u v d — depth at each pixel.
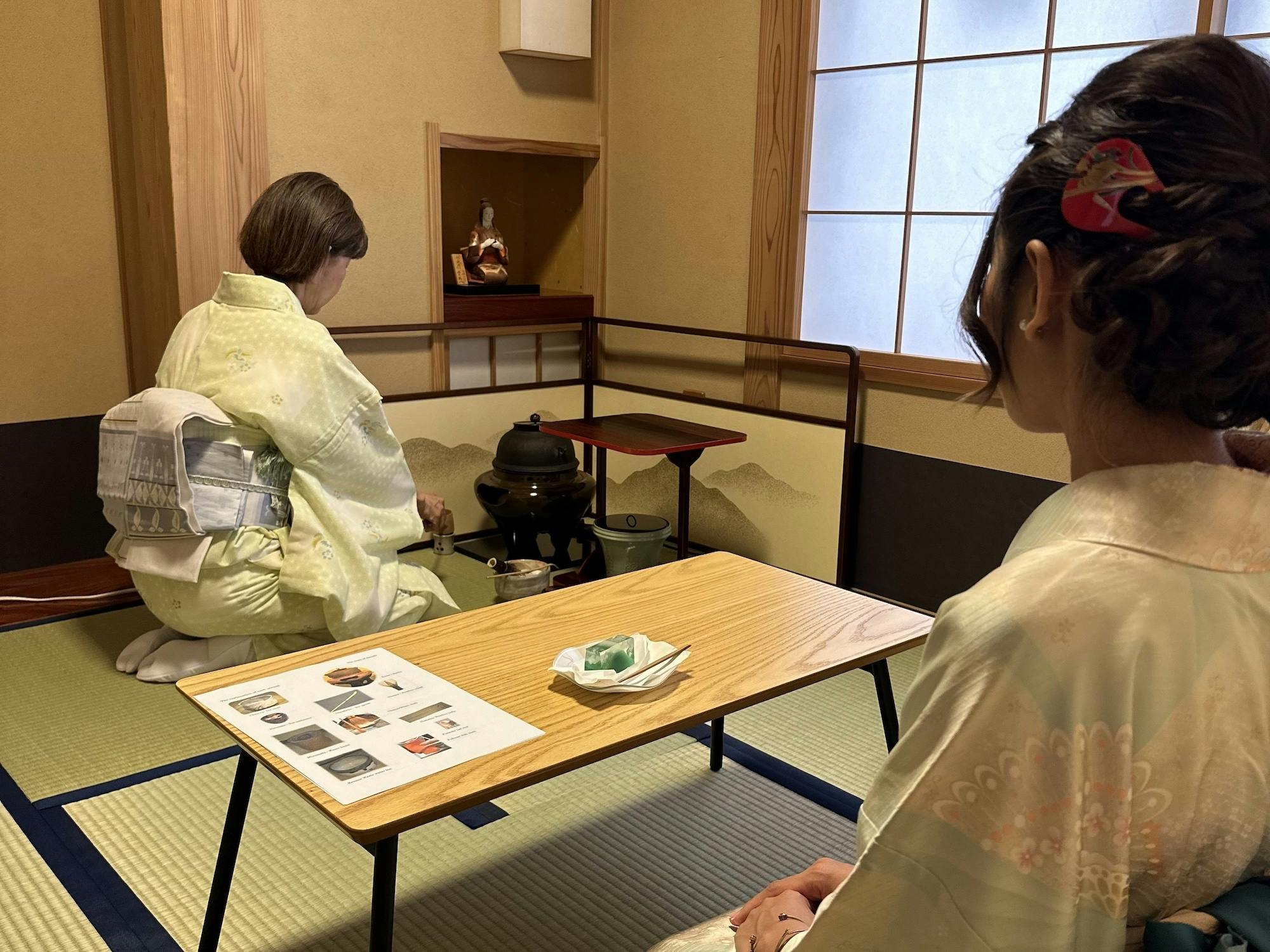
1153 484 0.58
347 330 3.68
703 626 1.91
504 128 4.00
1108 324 0.55
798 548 3.75
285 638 2.89
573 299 4.27
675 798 2.38
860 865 0.59
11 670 2.89
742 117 3.80
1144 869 0.59
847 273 3.60
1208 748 0.58
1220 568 0.57
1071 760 0.55
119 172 3.58
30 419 3.61
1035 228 0.58
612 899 2.01
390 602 2.92
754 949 0.88
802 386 3.75
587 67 4.20
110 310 3.71
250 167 3.38
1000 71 3.09
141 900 1.94
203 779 2.36
